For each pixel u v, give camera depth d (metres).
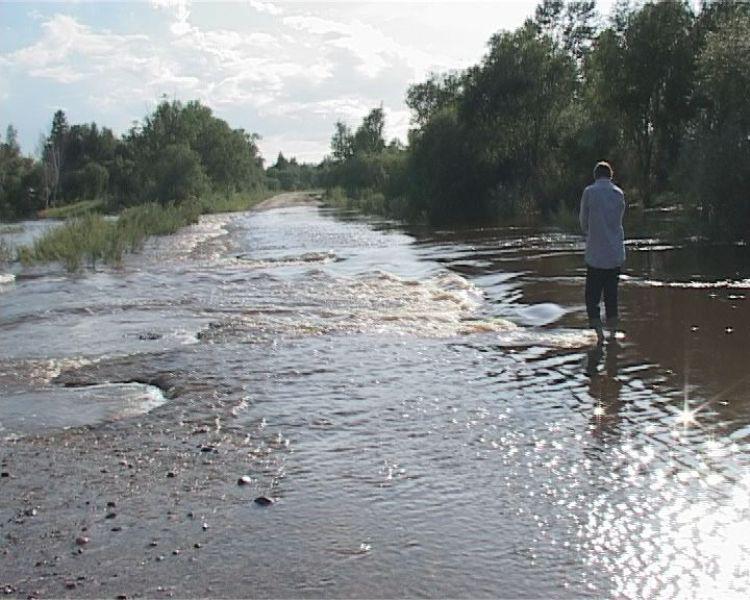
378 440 5.66
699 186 18.91
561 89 38.34
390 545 4.07
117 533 4.30
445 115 41.44
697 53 29.16
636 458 5.14
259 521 4.39
